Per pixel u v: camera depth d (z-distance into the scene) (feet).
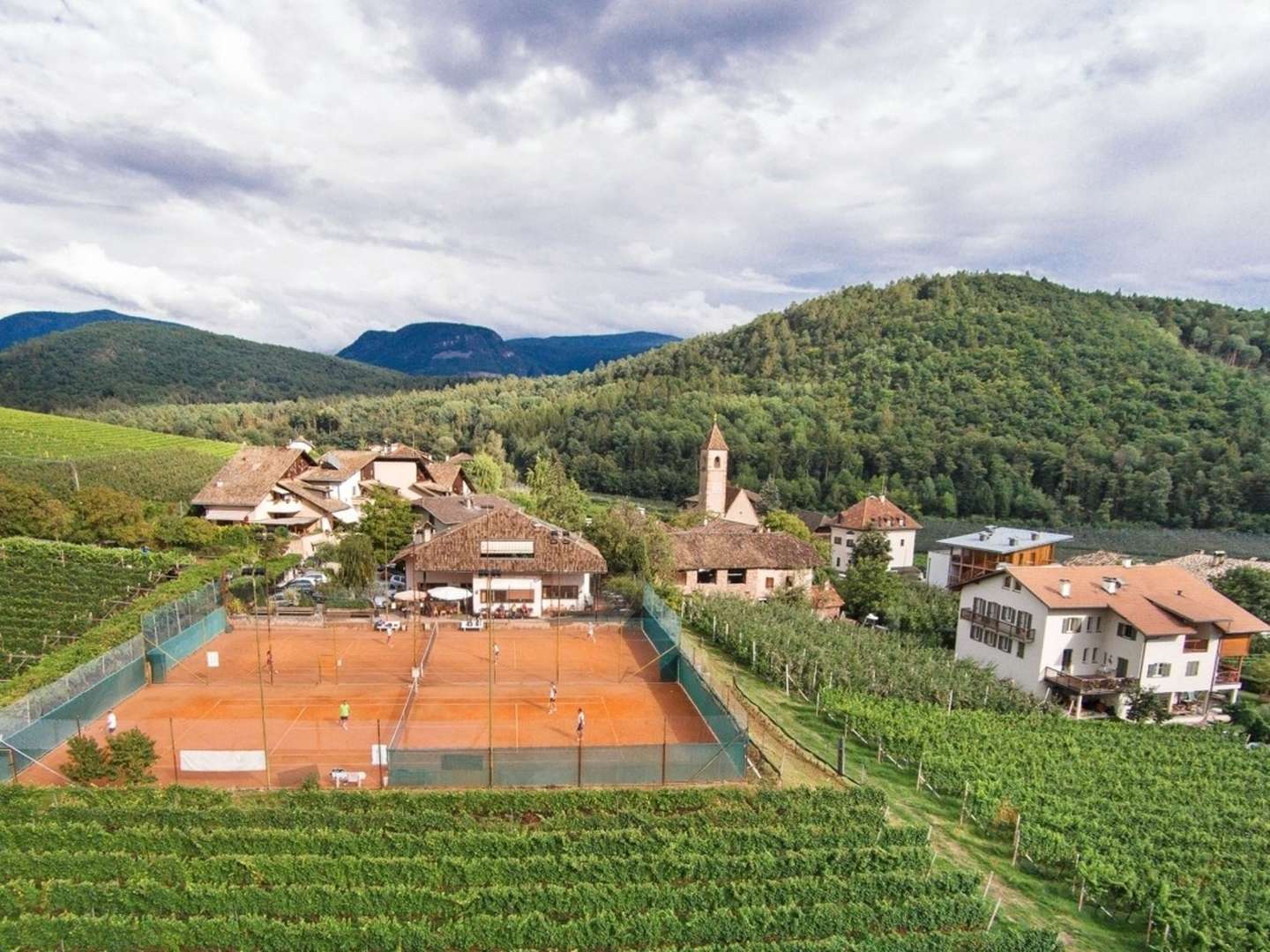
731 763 99.40
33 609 160.04
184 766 94.84
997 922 82.48
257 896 74.28
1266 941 82.89
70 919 70.18
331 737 108.47
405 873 78.18
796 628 185.68
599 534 221.05
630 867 80.79
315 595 184.34
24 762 92.58
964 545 274.57
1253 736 170.71
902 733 126.62
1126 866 94.94
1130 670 172.45
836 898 80.53
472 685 132.87
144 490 285.02
